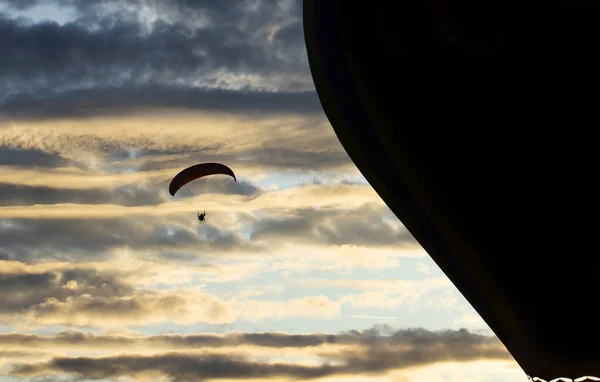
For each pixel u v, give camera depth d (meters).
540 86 23.44
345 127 25.67
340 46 24.89
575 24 22.64
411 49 24.11
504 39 23.23
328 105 25.64
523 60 23.30
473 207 25.28
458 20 23.44
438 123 24.62
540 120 23.78
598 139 23.61
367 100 25.11
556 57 23.06
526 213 24.83
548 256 25.14
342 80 25.16
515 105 23.80
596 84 23.11
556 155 24.02
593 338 25.69
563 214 24.55
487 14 23.14
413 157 25.30
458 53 23.72
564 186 24.27
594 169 23.89
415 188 25.72
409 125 24.91
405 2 23.78
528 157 24.23
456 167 24.94
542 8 22.69
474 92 23.98
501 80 23.66
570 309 25.61
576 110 23.48
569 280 25.25
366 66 24.70
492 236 25.44
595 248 24.69
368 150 25.72
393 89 24.62
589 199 24.22
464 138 24.53
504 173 24.56
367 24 24.38
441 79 24.12
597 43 22.70
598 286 25.11
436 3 23.50
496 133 24.23
